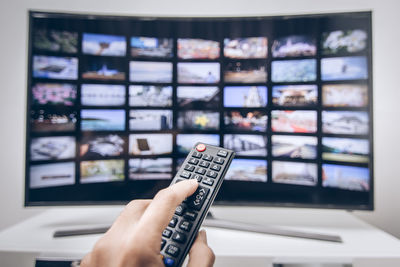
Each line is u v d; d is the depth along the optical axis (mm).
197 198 377
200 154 461
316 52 597
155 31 639
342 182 580
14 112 783
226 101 631
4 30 782
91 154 622
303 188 600
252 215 687
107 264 250
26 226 602
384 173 735
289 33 610
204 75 636
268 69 619
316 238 518
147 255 245
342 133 582
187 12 830
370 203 562
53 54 611
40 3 807
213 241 515
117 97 631
